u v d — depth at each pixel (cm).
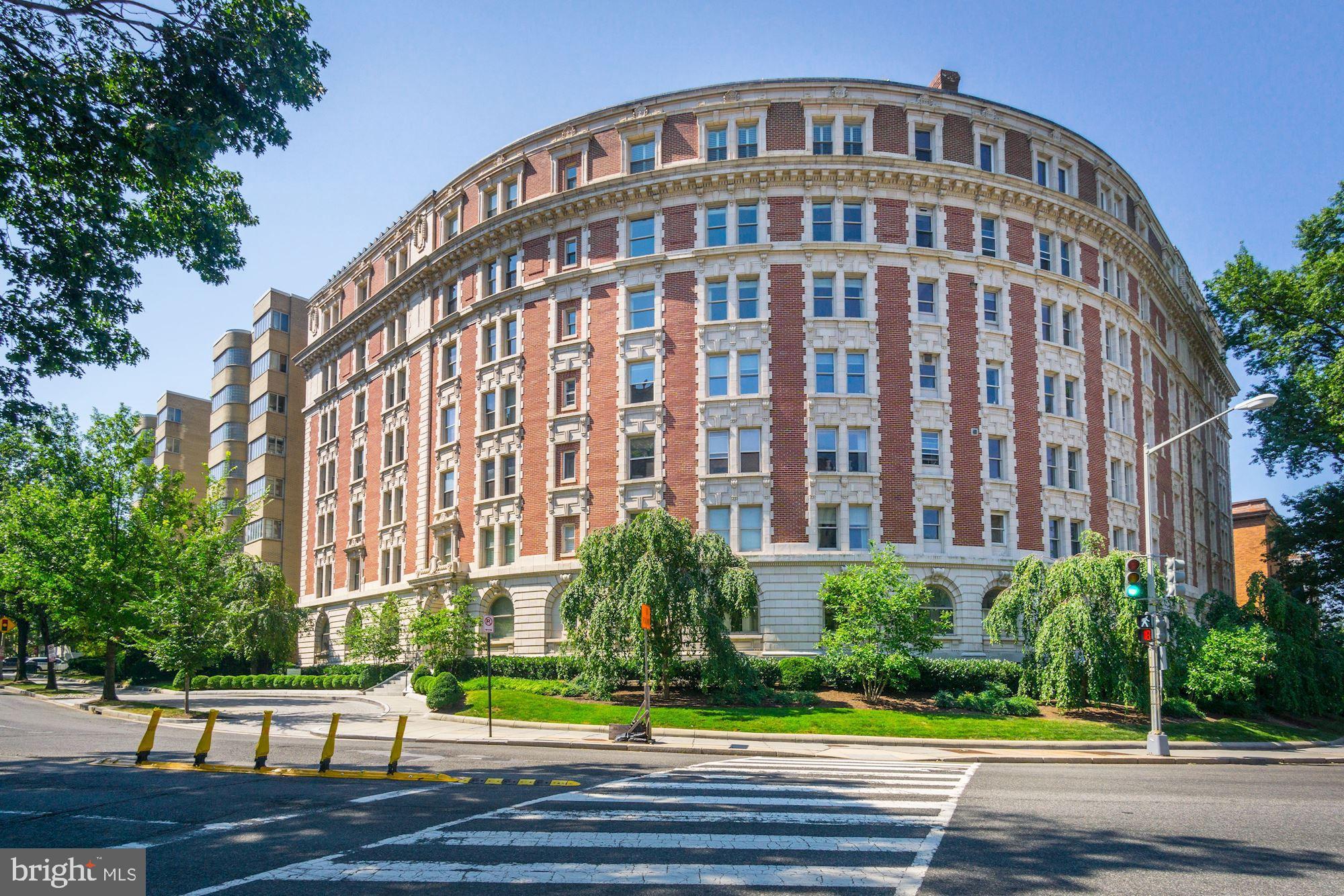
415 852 971
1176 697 3062
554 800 1309
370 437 5409
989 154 4116
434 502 4688
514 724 2620
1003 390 3928
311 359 6297
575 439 4012
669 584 2922
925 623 2988
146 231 1670
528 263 4347
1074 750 2344
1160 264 4903
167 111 1528
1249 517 8056
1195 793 1479
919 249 3844
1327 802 1380
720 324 3800
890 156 3853
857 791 1441
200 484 8631
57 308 1666
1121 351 4497
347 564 5475
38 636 7788
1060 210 4169
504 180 4556
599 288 4050
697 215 3928
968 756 2142
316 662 5644
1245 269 4147
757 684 3023
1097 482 4178
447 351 4791
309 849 984
